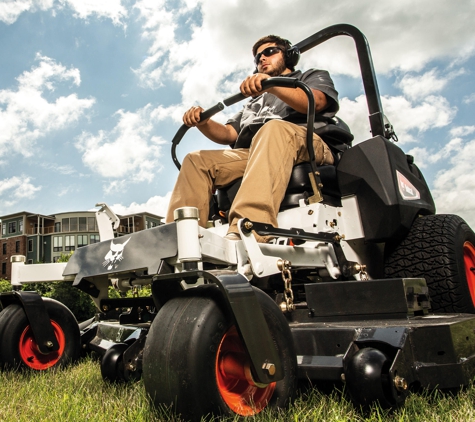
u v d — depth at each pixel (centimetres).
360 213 235
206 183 236
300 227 216
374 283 166
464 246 245
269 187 193
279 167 201
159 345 121
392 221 227
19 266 243
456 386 140
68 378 207
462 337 151
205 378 115
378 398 120
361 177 233
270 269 168
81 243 4391
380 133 263
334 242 212
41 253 4328
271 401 128
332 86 249
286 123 214
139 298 264
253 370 119
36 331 228
